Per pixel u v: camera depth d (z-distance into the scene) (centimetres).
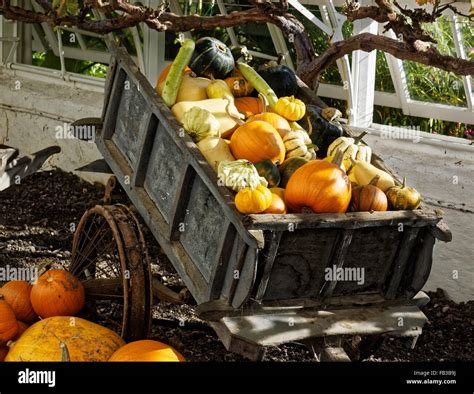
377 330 362
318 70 507
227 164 356
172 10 633
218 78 438
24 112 692
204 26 511
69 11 506
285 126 402
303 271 360
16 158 544
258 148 379
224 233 352
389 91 569
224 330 352
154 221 404
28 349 359
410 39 450
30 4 709
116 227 403
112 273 502
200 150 381
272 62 466
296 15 580
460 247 500
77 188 651
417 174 514
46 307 397
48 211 608
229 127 402
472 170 497
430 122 564
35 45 733
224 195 351
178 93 414
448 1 503
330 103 602
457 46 519
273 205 354
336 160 372
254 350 345
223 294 362
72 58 714
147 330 396
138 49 646
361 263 368
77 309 402
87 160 658
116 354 358
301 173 359
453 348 455
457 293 502
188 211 384
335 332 356
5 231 571
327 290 364
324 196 353
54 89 681
